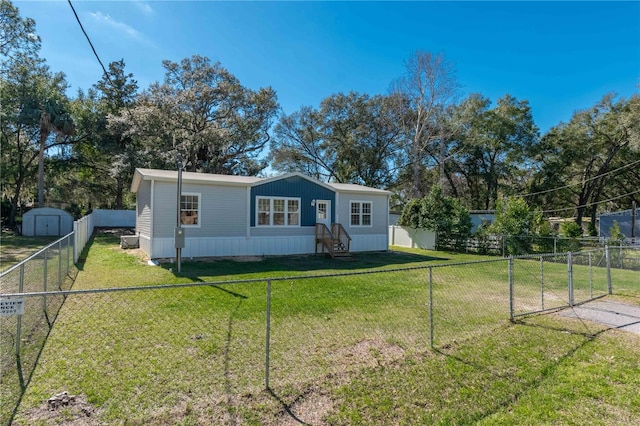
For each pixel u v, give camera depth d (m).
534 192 34.41
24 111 25.28
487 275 11.44
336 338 5.28
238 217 14.38
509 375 4.11
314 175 39.66
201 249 13.60
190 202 13.43
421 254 17.92
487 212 26.33
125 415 3.17
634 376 4.10
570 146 32.28
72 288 8.27
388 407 3.39
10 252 15.11
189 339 5.04
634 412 3.34
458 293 8.55
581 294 8.69
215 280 9.62
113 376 3.89
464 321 6.23
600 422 3.17
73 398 3.41
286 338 5.23
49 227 23.78
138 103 29.30
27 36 25.34
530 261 15.23
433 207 20.94
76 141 30.19
